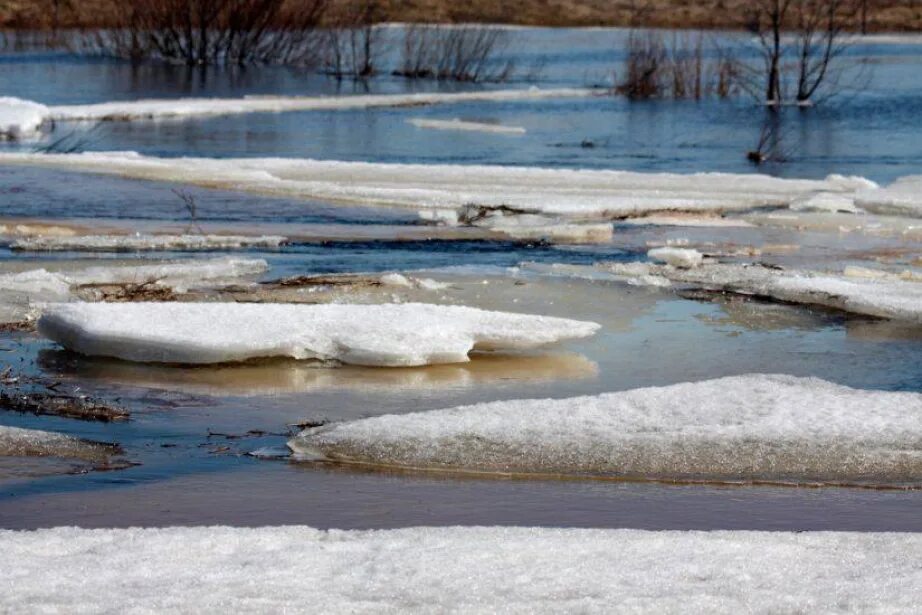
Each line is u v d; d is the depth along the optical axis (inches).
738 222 1083.9
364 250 967.0
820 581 375.6
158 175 1280.8
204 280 848.9
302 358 666.2
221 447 536.1
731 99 2330.2
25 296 777.6
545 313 783.7
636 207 1113.4
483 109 2155.5
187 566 378.0
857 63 2694.4
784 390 590.9
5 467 501.7
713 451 514.6
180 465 509.7
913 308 778.8
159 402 602.9
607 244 999.6
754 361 693.3
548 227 1034.7
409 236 1019.3
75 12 3540.8
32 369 654.5
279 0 2886.3
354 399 609.9
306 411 591.8
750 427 537.0
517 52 3400.6
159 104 2003.0
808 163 1553.9
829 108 2169.0
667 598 359.9
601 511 458.0
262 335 665.6
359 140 1713.8
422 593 361.4
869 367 685.9
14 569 372.2
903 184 1254.3
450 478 493.0
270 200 1164.5
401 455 513.0
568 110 2146.9
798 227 1070.4
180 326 677.9
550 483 488.1
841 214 1113.4
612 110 2143.2
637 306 805.9
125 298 786.8
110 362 668.1
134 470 502.0
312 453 519.5
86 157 1384.1
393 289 826.8
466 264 922.1
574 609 352.2
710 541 406.6
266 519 446.9
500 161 1535.4
